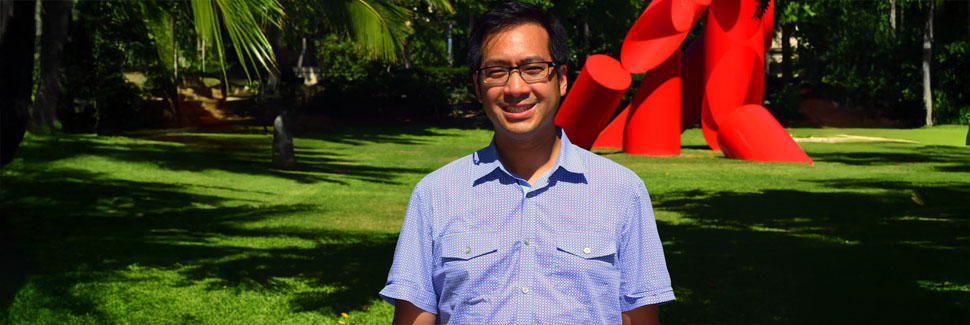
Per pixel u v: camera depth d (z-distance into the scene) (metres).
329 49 39.00
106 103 23.81
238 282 6.75
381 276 7.02
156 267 7.27
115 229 9.23
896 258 7.79
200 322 5.58
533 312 1.84
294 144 24.05
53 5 14.42
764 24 20.42
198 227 9.56
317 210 11.21
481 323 1.85
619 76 18.42
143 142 21.02
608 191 1.89
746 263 7.54
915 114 35.38
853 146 24.28
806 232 9.42
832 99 37.41
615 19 34.38
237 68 16.81
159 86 27.36
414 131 31.55
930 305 5.98
